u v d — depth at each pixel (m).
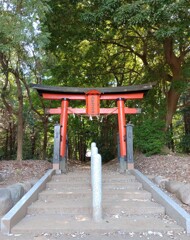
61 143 7.27
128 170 6.91
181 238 3.43
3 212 4.23
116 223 3.91
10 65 8.39
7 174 6.85
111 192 5.27
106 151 13.60
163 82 11.17
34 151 13.98
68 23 9.16
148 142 8.85
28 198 4.58
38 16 6.55
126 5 6.87
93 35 9.59
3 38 6.18
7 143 12.80
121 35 10.78
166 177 6.50
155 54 11.21
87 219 4.11
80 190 5.44
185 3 6.49
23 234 3.62
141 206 4.58
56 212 4.49
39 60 7.47
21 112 8.92
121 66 12.63
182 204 4.77
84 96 7.98
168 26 6.80
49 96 7.90
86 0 8.53
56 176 6.38
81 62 11.50
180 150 12.39
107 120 14.67
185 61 10.53
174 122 15.32
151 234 3.58
